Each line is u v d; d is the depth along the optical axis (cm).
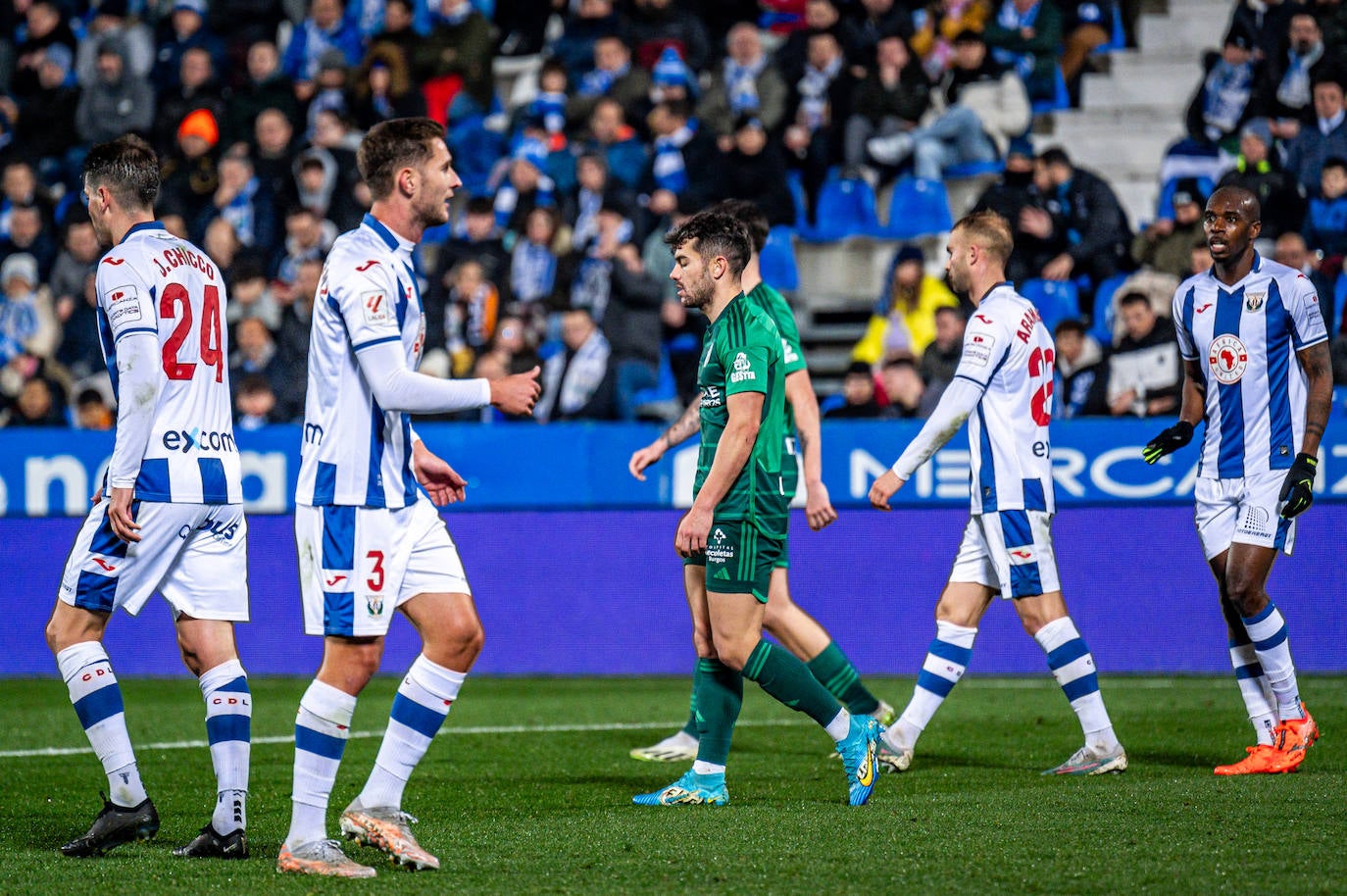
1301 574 3127
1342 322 3522
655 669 3428
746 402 1569
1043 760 2044
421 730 1344
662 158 4388
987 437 1908
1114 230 3925
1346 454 3106
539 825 1534
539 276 4194
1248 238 1872
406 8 4872
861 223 4419
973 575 1952
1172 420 3212
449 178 1355
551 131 4681
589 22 4894
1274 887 1162
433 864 1285
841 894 1163
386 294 1301
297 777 1314
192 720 2667
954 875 1223
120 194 1470
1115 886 1173
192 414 1455
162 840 1499
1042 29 4622
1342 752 2042
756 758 2119
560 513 3478
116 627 3628
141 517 1417
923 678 1947
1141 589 3228
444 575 1355
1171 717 2506
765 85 4628
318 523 1314
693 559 1719
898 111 4406
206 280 1491
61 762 2167
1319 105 3934
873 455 3334
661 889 1192
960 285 1955
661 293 3934
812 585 3369
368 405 1318
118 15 5225
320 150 4472
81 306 4325
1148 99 4659
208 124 4641
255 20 5100
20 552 3619
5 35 5356
